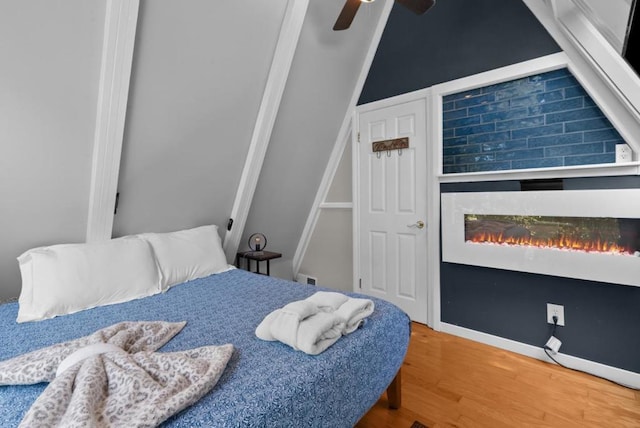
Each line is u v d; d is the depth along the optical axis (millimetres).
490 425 1563
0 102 1576
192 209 2771
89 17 1562
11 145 1703
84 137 1886
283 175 3197
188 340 1367
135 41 1766
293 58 2521
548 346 2115
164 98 2059
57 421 783
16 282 2127
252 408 886
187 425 817
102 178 2037
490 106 2359
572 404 1714
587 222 1986
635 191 1790
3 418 896
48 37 1527
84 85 1735
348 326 1365
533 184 2156
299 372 1068
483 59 2348
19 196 1871
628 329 1878
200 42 1991
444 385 1896
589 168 1926
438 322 2656
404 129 2836
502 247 2279
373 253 3125
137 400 857
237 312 1703
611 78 1762
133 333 1322
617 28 1496
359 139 3182
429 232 2689
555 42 2041
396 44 2850
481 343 2432
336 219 3547
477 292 2457
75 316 1715
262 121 2584
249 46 2215
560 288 2098
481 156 2414
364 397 1259
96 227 2221
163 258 2324
